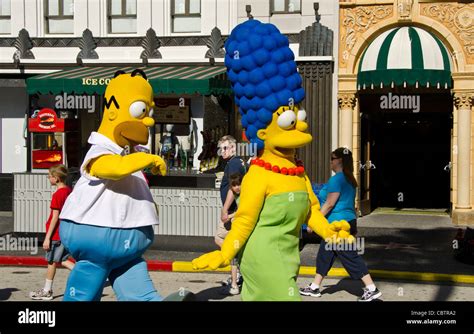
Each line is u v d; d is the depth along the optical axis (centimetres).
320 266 975
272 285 644
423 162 2066
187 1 1855
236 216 654
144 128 686
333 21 1756
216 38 1812
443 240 1487
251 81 664
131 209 666
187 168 1778
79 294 662
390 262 1242
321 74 1741
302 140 658
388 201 2088
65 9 1900
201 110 1822
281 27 1795
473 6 1695
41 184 1376
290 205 651
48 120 1443
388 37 1706
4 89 1922
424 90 1872
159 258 1269
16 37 1892
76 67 1852
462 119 1708
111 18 1888
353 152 1792
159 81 1578
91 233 652
